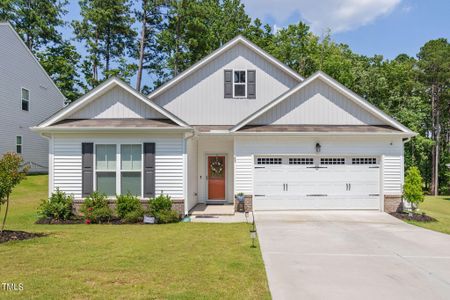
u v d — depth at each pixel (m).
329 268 6.09
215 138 14.25
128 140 11.56
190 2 28.95
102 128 11.10
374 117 13.55
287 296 4.78
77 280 5.15
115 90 12.06
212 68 15.55
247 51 15.65
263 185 12.93
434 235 8.98
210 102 15.46
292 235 8.84
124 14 31.30
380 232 9.32
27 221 10.94
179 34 29.75
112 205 11.46
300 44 30.50
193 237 8.42
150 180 11.48
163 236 8.51
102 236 8.45
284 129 12.96
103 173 11.55
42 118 24.38
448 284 5.35
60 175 11.52
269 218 11.50
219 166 15.32
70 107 11.77
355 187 12.98
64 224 10.54
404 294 4.93
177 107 15.44
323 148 12.93
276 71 15.65
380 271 5.96
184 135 11.53
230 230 9.41
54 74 31.70
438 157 29.14
